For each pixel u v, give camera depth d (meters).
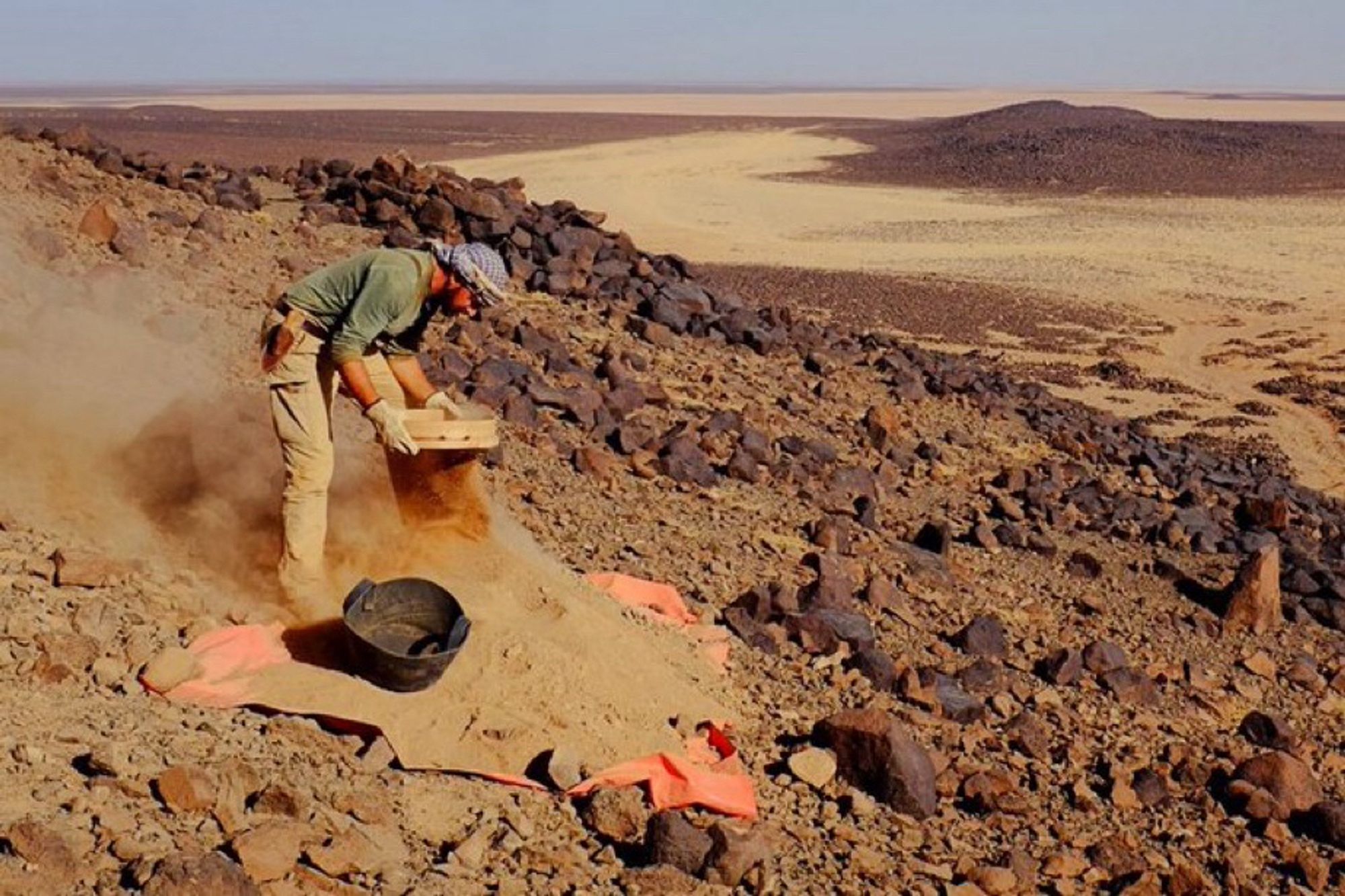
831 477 11.57
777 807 5.82
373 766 5.25
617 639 6.39
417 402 6.46
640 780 5.57
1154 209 52.41
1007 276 35.38
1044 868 5.95
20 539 6.05
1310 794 7.16
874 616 8.76
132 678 5.32
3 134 14.59
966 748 7.06
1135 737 7.78
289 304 5.86
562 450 10.27
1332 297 33.16
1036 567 10.90
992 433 15.17
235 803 4.66
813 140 97.50
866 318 28.42
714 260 36.91
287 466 6.01
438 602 5.94
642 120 130.00
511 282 15.09
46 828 4.20
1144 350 26.45
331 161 17.36
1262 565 10.45
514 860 4.94
